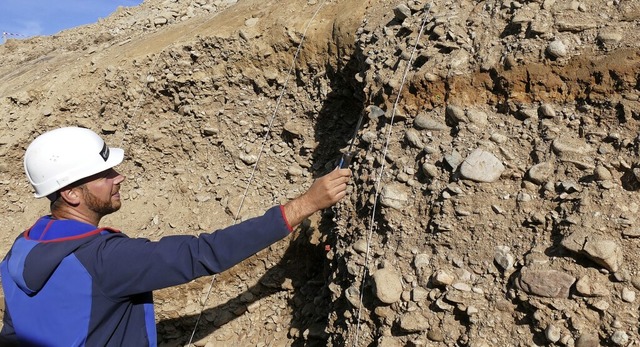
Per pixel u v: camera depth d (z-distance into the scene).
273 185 4.85
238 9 5.89
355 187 3.53
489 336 2.59
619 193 2.63
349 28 4.48
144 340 1.98
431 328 2.74
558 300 2.50
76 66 6.39
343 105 4.68
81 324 1.78
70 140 1.97
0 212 6.11
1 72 8.12
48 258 1.75
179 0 8.06
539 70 3.09
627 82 2.84
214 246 1.81
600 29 2.99
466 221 2.93
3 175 6.12
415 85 3.46
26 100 6.21
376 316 2.94
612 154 2.75
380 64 3.86
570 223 2.62
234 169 5.14
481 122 3.21
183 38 5.61
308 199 1.97
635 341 2.31
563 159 2.85
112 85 5.84
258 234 1.86
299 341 3.80
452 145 3.19
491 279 2.73
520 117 3.14
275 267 4.31
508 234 2.80
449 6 3.76
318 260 4.13
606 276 2.46
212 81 5.34
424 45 3.62
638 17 2.93
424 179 3.21
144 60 5.68
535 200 2.82
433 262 2.91
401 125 3.52
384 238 3.17
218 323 4.32
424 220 3.08
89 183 1.98
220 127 5.31
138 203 5.52
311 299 3.98
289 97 5.00
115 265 1.76
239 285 4.42
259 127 5.12
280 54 5.01
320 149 4.71
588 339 2.37
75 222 1.90
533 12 3.25
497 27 3.38
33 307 1.79
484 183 2.97
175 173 5.52
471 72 3.30
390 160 3.40
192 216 5.10
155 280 1.78
